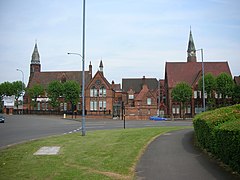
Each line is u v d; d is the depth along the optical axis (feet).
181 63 305.53
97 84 287.07
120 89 340.59
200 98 279.08
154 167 36.40
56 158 43.70
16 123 153.38
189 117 273.95
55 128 116.16
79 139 66.54
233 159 31.07
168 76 296.10
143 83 318.86
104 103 285.23
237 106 52.08
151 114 268.62
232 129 30.60
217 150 37.24
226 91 254.88
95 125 136.98
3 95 364.38
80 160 41.32
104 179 30.94
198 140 53.83
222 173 31.86
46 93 324.39
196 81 283.79
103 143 57.52
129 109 269.03
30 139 74.33
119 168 35.94
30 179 31.91
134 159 41.32
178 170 34.42
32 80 351.87
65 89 284.20
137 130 87.66
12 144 63.52
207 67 298.56
